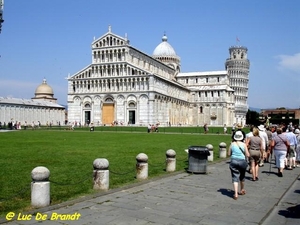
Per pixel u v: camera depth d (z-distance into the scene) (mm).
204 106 173000
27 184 19078
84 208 14672
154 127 94062
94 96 134875
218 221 13359
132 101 128875
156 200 16391
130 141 53000
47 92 184625
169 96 143375
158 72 160750
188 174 24250
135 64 136250
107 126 123938
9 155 32156
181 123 160875
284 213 14883
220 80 176250
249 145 23219
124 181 20672
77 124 136625
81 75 137625
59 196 16516
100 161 18125
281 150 24953
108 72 133125
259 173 26125
